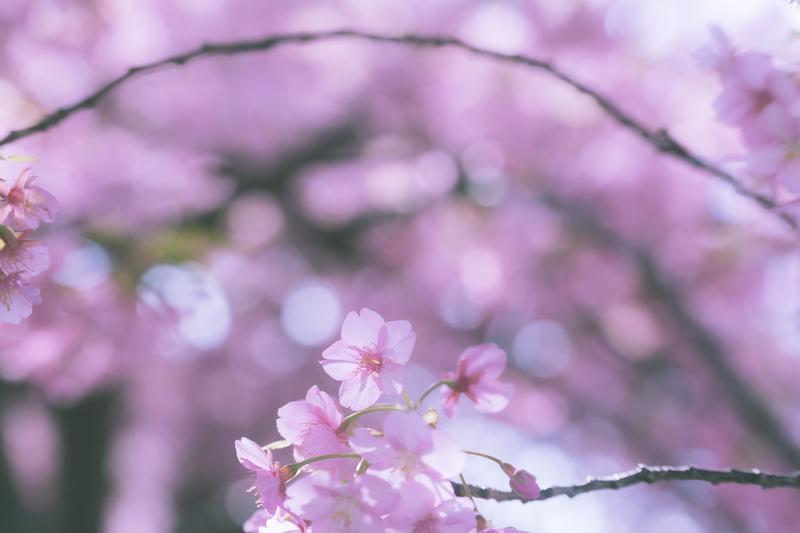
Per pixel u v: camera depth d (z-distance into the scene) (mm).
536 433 9891
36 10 6973
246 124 8859
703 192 7848
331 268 10164
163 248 4242
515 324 9109
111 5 7398
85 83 7516
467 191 8617
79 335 4066
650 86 7828
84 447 9750
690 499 9000
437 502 1332
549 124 8203
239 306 9789
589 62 8125
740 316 8242
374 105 9195
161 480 12758
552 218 8109
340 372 1501
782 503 8508
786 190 1918
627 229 7875
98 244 4164
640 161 7895
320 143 9562
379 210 9320
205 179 7449
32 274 1566
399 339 1486
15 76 6762
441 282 9477
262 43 2105
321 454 1454
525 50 8250
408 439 1314
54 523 9703
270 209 9586
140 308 4109
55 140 6684
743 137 1867
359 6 9047
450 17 8766
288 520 1457
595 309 8484
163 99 8336
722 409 8422
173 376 10531
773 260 7098
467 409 9938
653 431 9016
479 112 8508
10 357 4156
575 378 9289
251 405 11250
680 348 8336
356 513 1298
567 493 1575
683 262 7605
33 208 1560
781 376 8625
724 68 1901
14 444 10141
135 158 7113
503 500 1525
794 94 1809
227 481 12859
